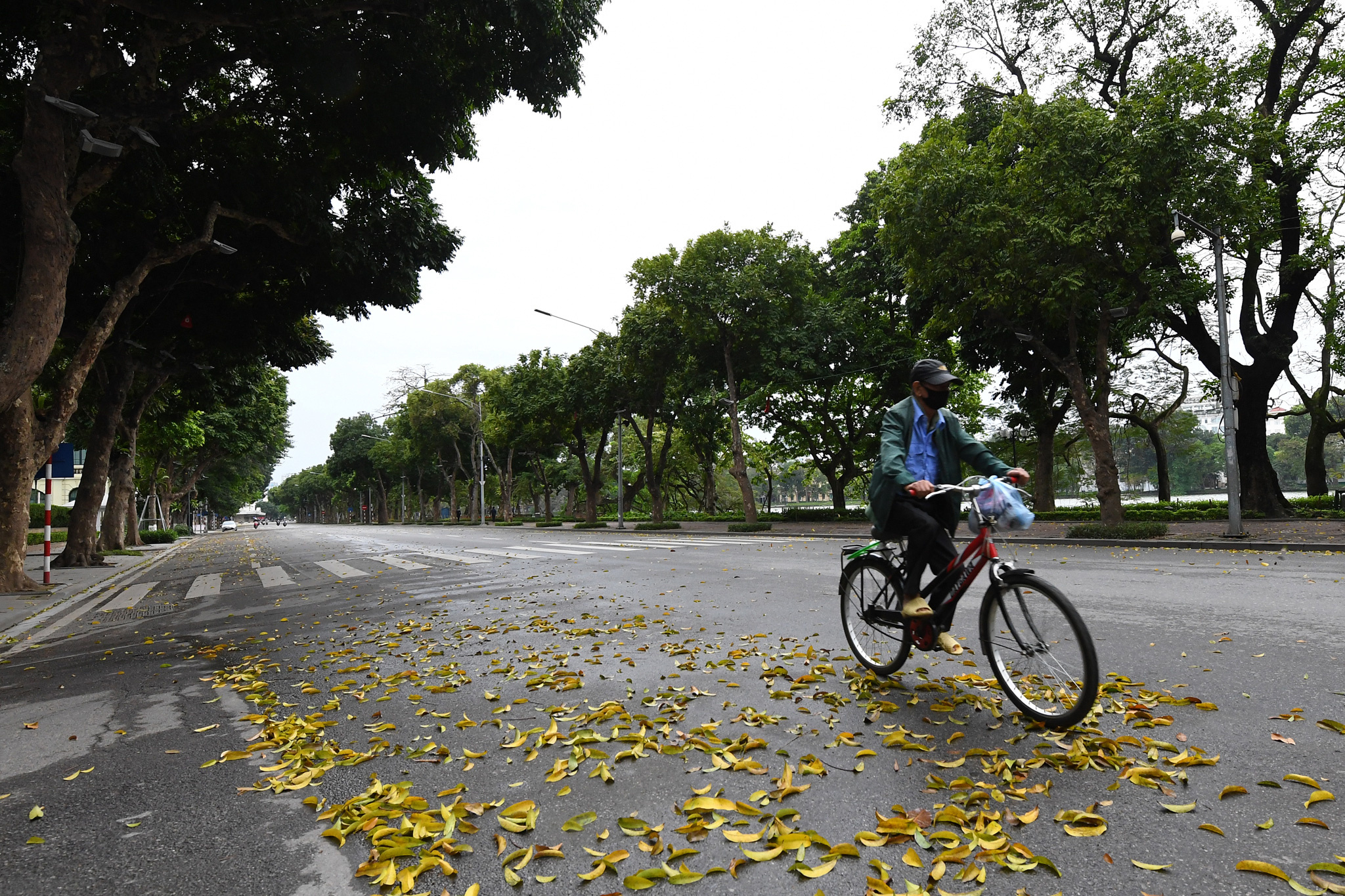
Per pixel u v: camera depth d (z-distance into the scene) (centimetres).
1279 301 1917
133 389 2283
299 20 1008
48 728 391
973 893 193
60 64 941
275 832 250
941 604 364
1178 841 214
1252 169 1634
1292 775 251
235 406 2353
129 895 211
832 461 3353
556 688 423
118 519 2355
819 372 2672
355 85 1156
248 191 1310
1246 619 540
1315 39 1822
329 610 800
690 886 204
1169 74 1443
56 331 948
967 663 430
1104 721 321
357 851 234
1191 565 962
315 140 1278
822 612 652
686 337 2859
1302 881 190
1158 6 1783
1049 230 1428
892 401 2850
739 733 330
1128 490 6475
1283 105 1820
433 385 5634
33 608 918
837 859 214
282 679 487
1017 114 1573
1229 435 1369
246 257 1452
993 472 352
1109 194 1398
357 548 2092
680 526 3073
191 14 965
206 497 7025
